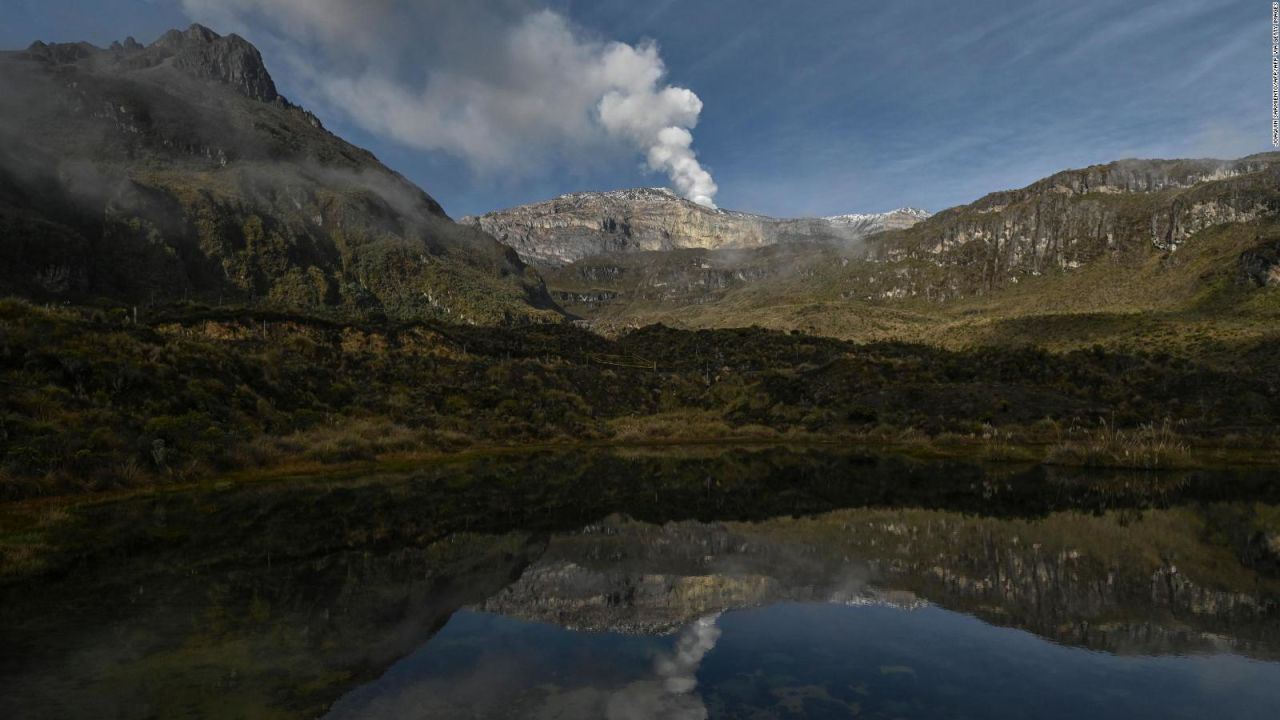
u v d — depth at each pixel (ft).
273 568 51.03
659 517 77.97
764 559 54.49
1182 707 24.44
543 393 284.61
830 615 37.86
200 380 142.10
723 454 186.70
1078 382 271.28
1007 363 310.45
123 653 31.14
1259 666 29.17
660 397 332.39
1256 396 220.84
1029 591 43.52
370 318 408.67
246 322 246.47
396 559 54.75
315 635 34.32
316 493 96.68
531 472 133.49
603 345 537.65
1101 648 31.65
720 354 500.74
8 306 126.52
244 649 31.86
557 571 50.31
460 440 188.55
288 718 23.65
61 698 25.48
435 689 26.37
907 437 224.12
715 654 30.68
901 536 65.36
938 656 30.19
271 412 149.38
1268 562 53.36
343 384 201.98
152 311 301.02
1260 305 492.54
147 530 66.13
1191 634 33.88
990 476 131.03
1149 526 72.33
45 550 56.18
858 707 24.30
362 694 26.02
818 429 251.80
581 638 33.73
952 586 44.65
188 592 43.27
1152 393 243.60
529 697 25.72
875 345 540.93
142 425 109.40
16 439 87.76
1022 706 24.43
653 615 37.93
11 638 33.32
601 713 23.76
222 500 87.20
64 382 109.40
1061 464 156.76
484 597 42.52
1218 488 114.11
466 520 75.25
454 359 296.10
